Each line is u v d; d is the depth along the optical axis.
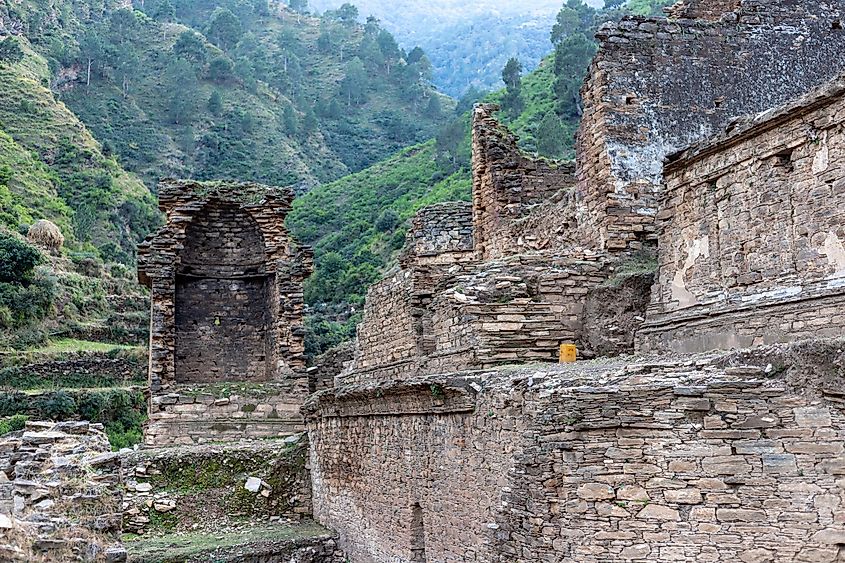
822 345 13.67
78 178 116.56
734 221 17.02
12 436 23.55
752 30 25.20
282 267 36.84
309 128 150.88
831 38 25.69
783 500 13.65
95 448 22.83
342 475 26.20
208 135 144.38
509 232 30.25
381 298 27.27
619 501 14.29
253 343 38.78
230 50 185.12
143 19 177.62
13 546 13.81
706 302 17.50
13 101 127.12
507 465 16.41
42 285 77.94
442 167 88.75
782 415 13.82
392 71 174.62
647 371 14.92
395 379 22.22
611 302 21.25
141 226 116.19
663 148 24.12
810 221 15.62
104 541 16.06
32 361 67.94
